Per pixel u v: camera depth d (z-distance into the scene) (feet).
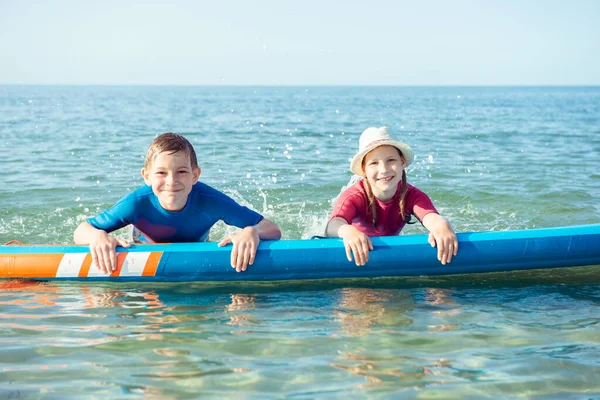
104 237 12.05
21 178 25.63
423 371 8.32
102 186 24.00
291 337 9.52
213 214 12.76
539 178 26.08
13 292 11.78
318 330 9.82
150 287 12.23
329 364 8.54
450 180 25.49
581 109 110.73
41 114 78.89
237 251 11.87
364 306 11.09
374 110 97.96
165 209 12.43
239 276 12.19
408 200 13.56
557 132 51.26
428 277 12.96
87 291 11.91
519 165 30.22
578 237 12.40
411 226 17.93
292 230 17.78
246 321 10.25
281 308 10.98
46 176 26.27
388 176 13.00
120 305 11.09
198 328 9.91
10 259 12.12
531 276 13.04
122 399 7.55
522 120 70.33
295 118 72.84
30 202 20.74
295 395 7.65
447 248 12.04
